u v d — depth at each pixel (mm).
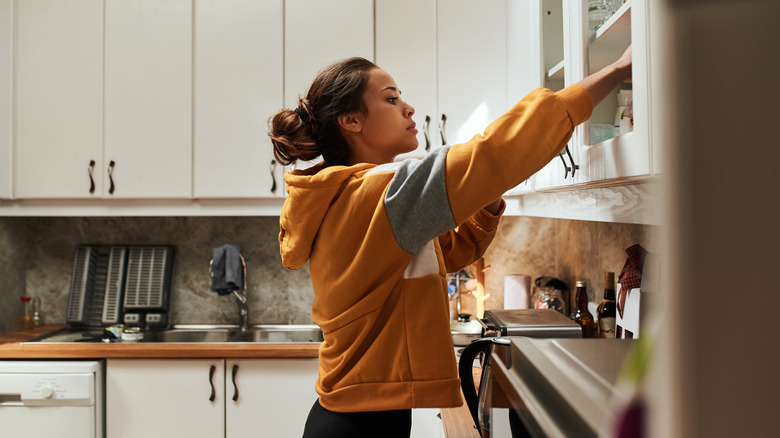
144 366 2367
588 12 1147
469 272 2770
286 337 2760
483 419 1207
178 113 2510
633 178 887
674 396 225
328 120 1115
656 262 232
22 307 2891
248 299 2908
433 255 987
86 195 2527
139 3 2512
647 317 256
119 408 2359
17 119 2541
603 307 1596
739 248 220
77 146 2529
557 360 431
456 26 2439
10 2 2527
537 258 2785
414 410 2258
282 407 2338
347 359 988
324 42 2482
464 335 2357
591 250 2166
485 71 2428
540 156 816
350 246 963
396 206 874
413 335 956
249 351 2332
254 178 2500
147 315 2803
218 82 2502
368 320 964
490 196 822
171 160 2510
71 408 2330
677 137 221
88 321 2805
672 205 222
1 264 2727
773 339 221
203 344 2344
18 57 2539
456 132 2432
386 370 964
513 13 2170
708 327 222
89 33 2523
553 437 376
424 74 2443
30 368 2330
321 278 1021
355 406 974
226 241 2914
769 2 218
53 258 2943
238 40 2502
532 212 2094
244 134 2500
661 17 223
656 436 231
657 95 225
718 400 223
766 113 219
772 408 221
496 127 827
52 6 2525
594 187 1248
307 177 980
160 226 2924
